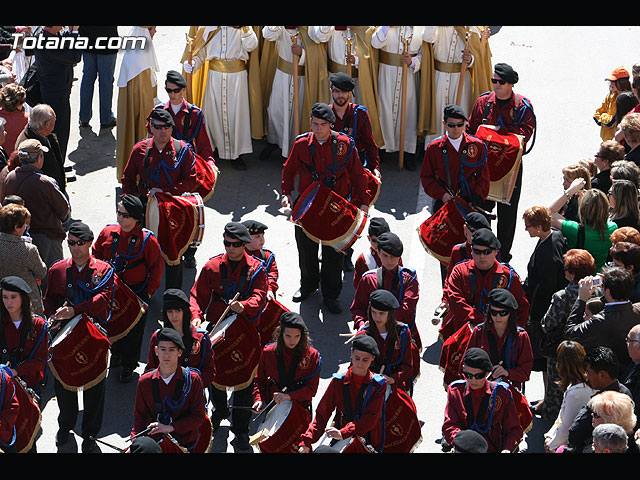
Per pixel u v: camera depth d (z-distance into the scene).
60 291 11.66
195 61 17.03
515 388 10.55
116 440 12.12
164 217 13.66
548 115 18.94
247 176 17.59
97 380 11.62
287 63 17.20
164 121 13.73
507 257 15.49
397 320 11.62
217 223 16.22
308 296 14.72
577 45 21.19
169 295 10.56
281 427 10.70
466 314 11.65
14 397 10.34
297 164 13.89
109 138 18.59
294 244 15.79
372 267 12.29
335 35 17.06
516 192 14.91
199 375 10.25
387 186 17.31
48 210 13.42
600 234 12.08
